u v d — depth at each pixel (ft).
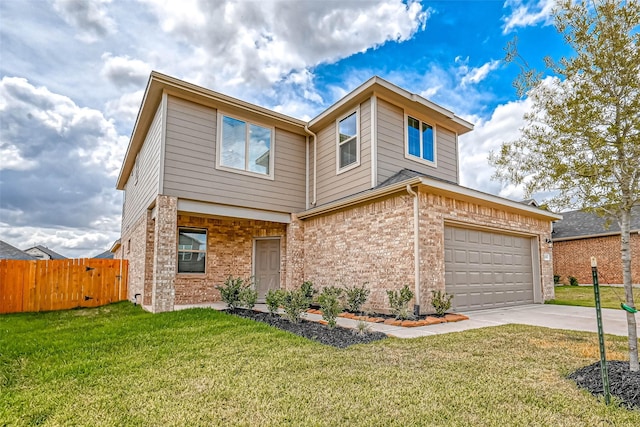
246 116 35.06
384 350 16.63
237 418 10.03
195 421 9.86
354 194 32.86
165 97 30.22
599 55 13.15
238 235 40.22
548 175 14.94
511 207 33.40
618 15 12.97
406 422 9.69
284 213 37.27
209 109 32.68
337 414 10.21
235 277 39.34
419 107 35.78
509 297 34.09
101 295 39.22
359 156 33.47
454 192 27.71
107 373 13.91
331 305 22.18
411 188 25.99
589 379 12.49
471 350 16.60
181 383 12.71
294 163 38.50
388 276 27.66
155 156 31.42
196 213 32.24
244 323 22.65
